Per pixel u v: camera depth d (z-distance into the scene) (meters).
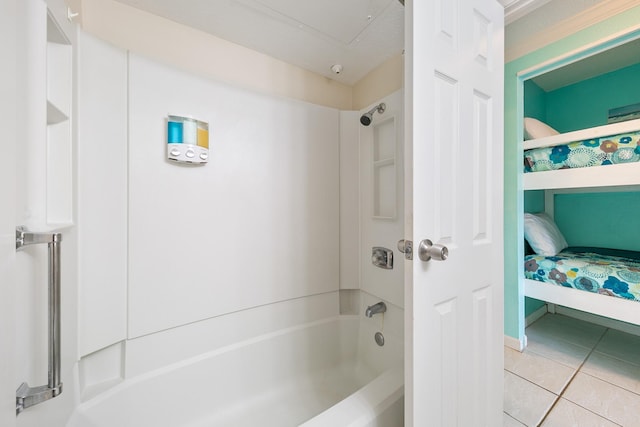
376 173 1.57
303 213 1.54
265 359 1.37
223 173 1.27
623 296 1.36
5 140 0.38
